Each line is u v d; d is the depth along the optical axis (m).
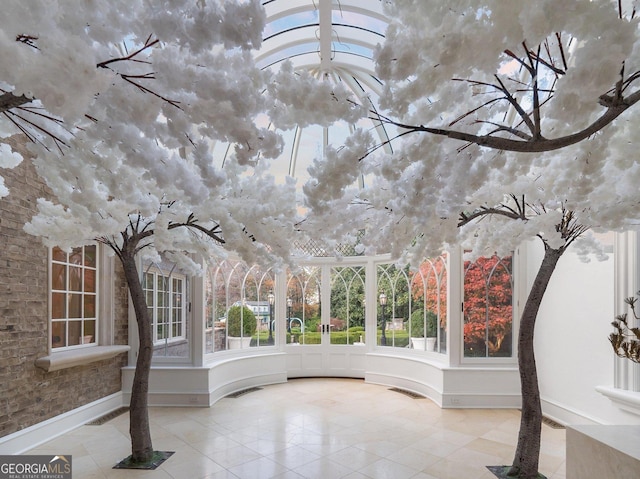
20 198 4.06
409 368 6.63
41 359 4.18
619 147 2.29
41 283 4.31
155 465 3.69
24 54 1.30
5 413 3.81
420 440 4.34
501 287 5.85
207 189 2.15
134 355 5.85
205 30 1.40
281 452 4.00
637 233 3.93
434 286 6.31
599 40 1.33
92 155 2.23
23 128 2.26
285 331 7.54
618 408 4.05
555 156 2.76
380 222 3.41
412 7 1.59
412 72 1.64
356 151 2.13
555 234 3.05
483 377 5.64
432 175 2.27
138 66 1.70
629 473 2.48
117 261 5.74
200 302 5.88
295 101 1.86
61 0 1.31
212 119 1.69
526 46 1.55
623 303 3.98
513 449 4.09
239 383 6.63
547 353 5.32
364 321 7.71
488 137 1.85
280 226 3.40
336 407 5.62
